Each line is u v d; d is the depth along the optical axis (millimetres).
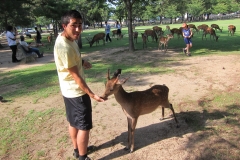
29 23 25219
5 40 33875
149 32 18391
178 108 5152
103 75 8141
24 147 4074
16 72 9656
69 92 3107
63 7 21953
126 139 4094
